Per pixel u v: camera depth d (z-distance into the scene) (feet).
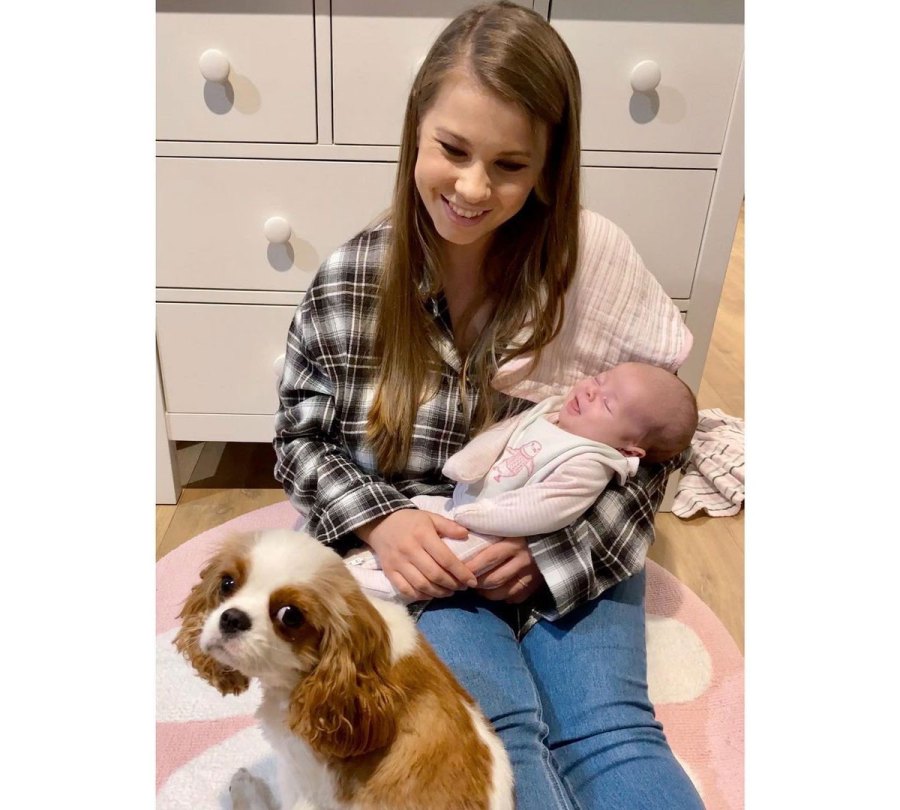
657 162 3.90
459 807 2.15
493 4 2.74
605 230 3.33
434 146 2.66
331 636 2.07
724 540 4.73
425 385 3.17
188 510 4.78
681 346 3.41
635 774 2.56
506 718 2.63
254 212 4.00
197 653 2.27
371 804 2.19
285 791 2.44
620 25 3.59
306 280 4.17
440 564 2.84
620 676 2.84
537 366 3.27
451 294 3.30
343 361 3.17
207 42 3.59
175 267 4.14
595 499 3.06
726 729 3.41
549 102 2.60
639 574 3.34
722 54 3.65
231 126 3.78
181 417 4.59
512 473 3.05
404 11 3.54
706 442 5.38
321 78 3.67
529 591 3.05
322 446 3.26
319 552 2.22
